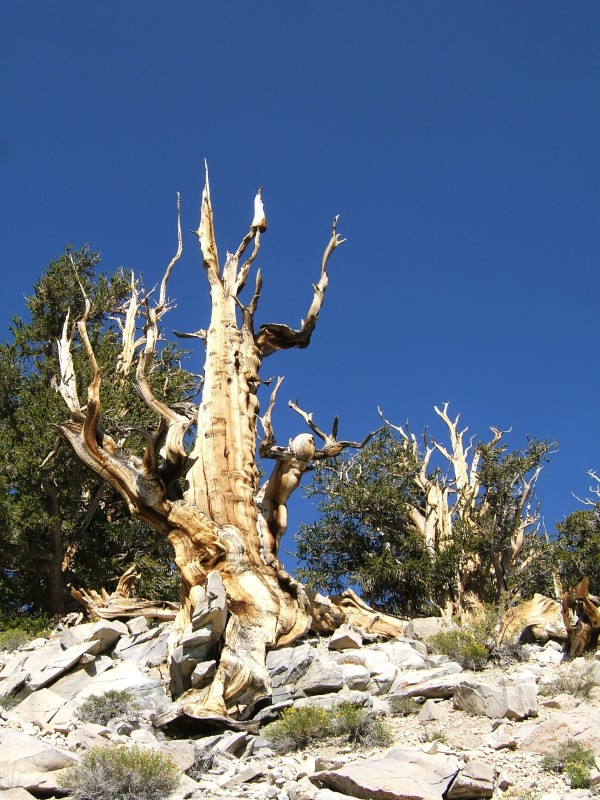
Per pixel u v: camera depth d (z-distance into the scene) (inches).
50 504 834.2
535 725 400.2
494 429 985.5
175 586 838.5
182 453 583.8
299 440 612.1
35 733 417.7
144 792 333.1
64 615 791.1
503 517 906.1
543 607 619.8
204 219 686.5
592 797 325.1
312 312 672.4
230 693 469.7
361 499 961.5
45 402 855.1
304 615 564.1
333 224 694.5
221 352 636.1
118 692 466.9
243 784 362.6
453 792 334.0
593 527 946.7
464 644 549.0
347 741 409.7
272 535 594.2
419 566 883.4
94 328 1013.2
